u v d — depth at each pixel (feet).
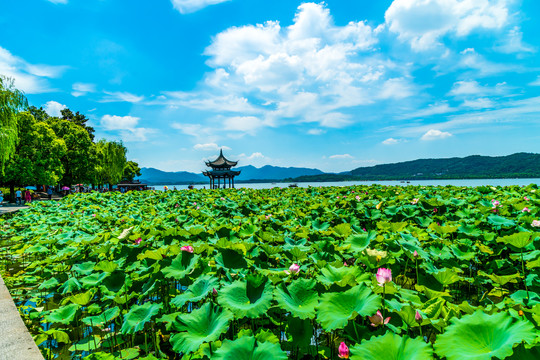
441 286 11.12
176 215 29.40
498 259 15.46
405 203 31.78
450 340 6.25
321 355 9.36
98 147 163.12
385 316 8.68
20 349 9.71
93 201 53.57
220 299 8.88
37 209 48.65
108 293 12.08
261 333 8.56
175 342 7.72
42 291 16.89
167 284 13.47
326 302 8.38
